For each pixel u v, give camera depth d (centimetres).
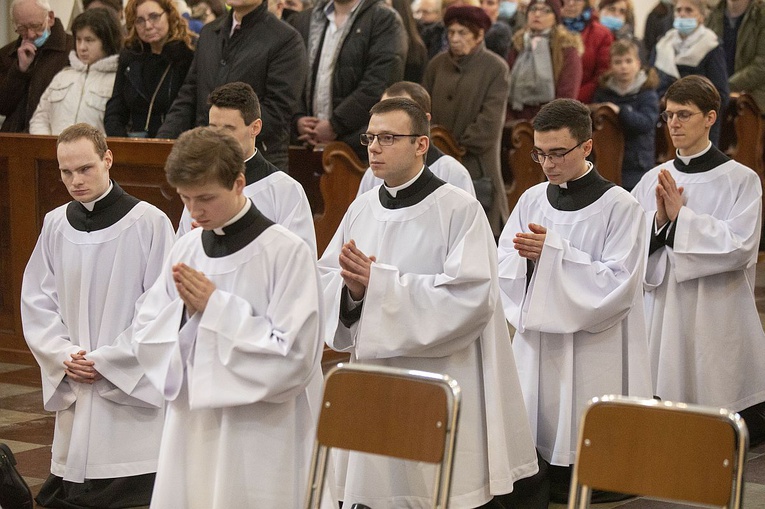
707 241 605
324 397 359
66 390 504
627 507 519
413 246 463
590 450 324
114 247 500
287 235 394
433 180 469
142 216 503
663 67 1113
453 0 1061
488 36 1034
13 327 801
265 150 732
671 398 628
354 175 792
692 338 629
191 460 398
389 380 351
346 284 461
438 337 444
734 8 1170
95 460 496
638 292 534
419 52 941
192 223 492
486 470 470
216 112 523
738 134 1134
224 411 388
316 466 360
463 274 445
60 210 515
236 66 734
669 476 315
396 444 348
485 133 880
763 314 928
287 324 383
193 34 968
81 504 502
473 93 883
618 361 531
